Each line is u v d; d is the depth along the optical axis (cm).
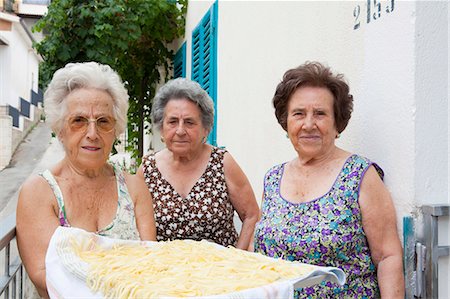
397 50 165
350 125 202
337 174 171
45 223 159
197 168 241
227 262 132
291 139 182
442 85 158
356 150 196
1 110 1612
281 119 189
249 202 248
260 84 319
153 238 182
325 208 168
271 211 184
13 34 1752
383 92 175
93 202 170
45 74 557
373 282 169
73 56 538
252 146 337
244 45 355
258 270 123
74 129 162
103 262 130
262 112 313
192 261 135
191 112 231
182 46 575
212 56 435
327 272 121
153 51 619
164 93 238
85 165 164
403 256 163
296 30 260
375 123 180
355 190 165
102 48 530
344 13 205
